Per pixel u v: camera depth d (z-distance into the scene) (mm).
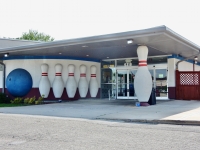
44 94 19781
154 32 12555
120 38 13586
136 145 6309
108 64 22516
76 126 9062
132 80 21438
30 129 8539
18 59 20797
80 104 17125
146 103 15125
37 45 16469
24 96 20547
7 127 8914
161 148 6012
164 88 19906
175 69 19719
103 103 17766
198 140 6781
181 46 16031
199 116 10461
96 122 9992
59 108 14719
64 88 20625
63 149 6004
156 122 9805
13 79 20094
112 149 5957
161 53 19188
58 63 20500
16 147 6254
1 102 19891
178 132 7879
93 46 15922
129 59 21594
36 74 20453
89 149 5977
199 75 18969
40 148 6129
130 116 10961
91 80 21734
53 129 8508
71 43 15242
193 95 19062
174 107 14055
